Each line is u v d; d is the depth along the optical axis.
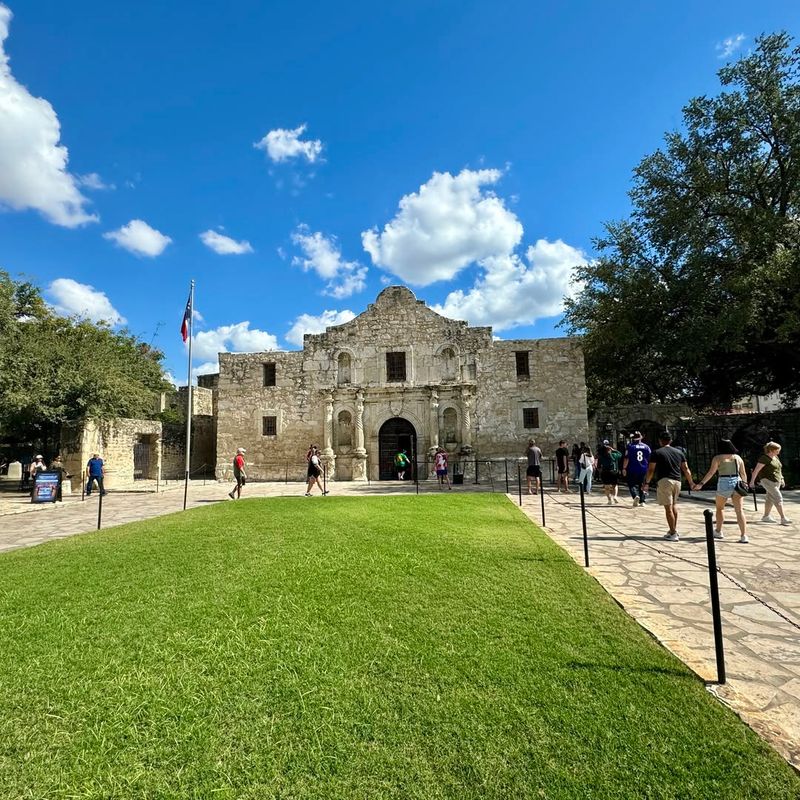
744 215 19.20
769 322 19.56
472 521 10.48
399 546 7.70
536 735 3.05
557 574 6.43
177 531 9.28
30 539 10.19
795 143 18.64
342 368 28.27
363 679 3.69
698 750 2.91
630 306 21.02
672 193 21.02
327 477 26.64
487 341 26.84
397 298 28.00
